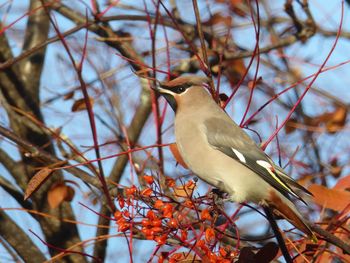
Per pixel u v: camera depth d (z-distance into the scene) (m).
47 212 12.26
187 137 10.45
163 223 8.12
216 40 13.70
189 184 8.73
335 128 13.55
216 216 8.40
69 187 9.87
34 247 11.88
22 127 12.63
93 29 13.27
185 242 8.09
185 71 13.91
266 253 8.26
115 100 13.95
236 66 13.43
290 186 9.67
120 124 12.88
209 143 10.30
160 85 10.79
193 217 8.83
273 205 9.78
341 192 9.26
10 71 13.16
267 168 9.91
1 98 12.05
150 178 8.36
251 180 9.97
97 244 10.72
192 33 13.41
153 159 10.57
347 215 9.59
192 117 10.51
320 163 13.22
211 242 8.36
